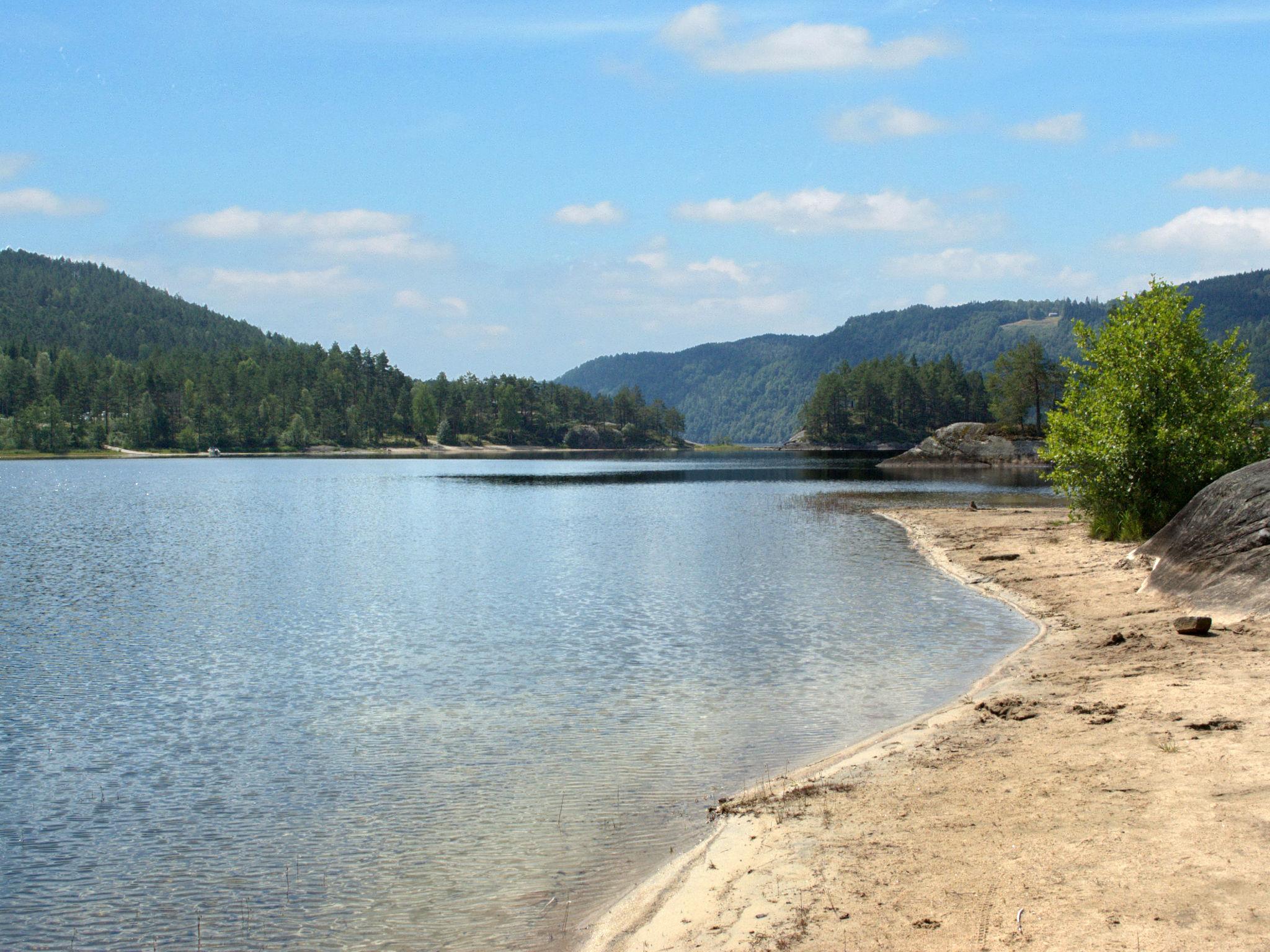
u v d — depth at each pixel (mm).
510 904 9555
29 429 192750
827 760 13336
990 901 8227
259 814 12070
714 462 158875
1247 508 22344
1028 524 44906
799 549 40062
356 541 46000
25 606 27984
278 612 26844
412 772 13547
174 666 20406
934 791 11375
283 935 9109
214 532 50500
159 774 13617
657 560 37500
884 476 101750
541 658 20797
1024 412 157875
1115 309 36562
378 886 10055
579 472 125562
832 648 21125
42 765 14055
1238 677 15383
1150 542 28359
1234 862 8461
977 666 19094
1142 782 10805
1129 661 17547
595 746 14555
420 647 22109
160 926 9344
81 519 58812
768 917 8422
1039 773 11602
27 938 9156
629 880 9914
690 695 17391
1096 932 7418
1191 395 34875
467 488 91062
